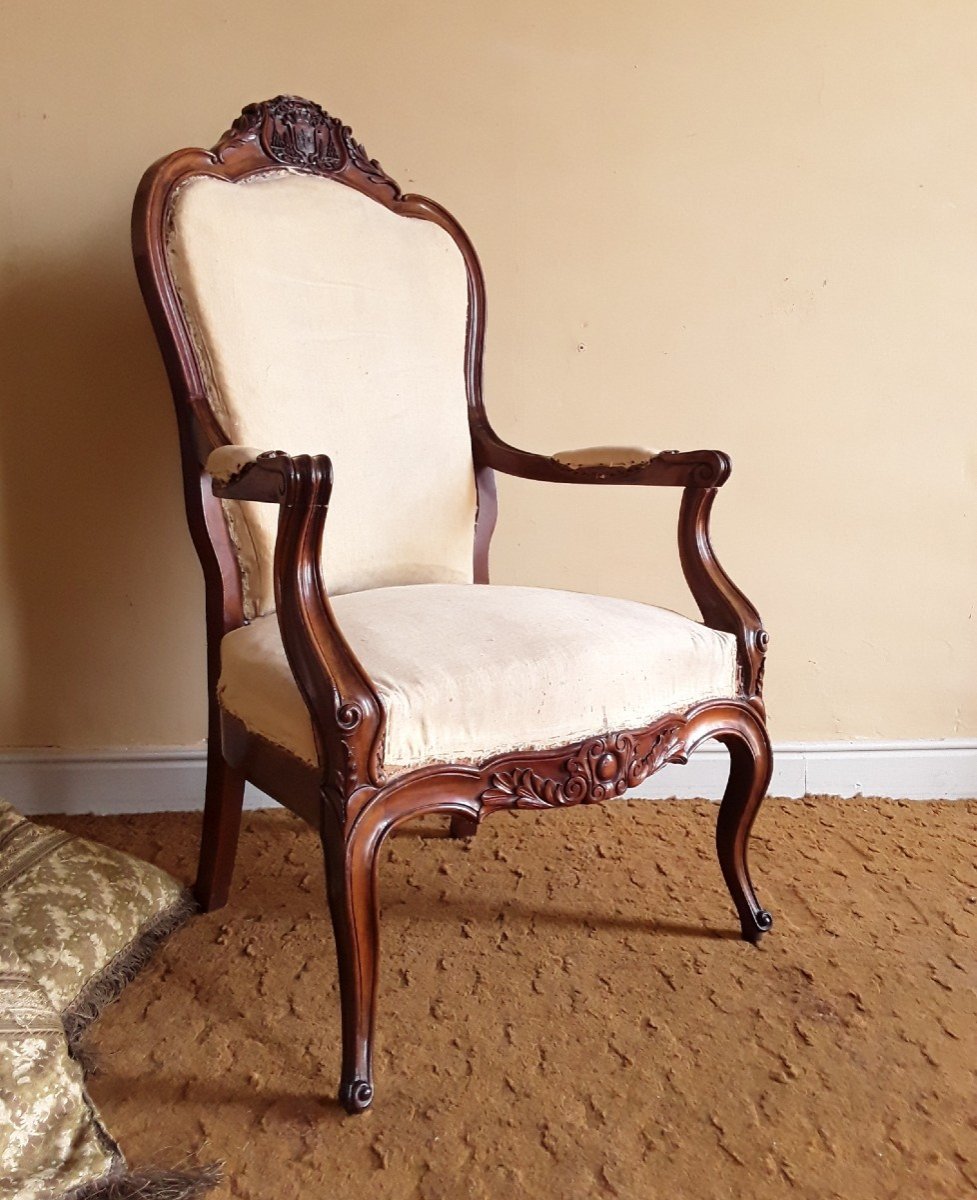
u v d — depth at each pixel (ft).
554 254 5.61
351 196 4.77
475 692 3.37
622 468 4.45
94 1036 3.78
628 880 5.08
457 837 5.54
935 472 5.98
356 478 4.57
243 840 5.49
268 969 4.25
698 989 4.14
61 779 5.77
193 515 4.19
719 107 5.55
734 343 5.77
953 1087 3.56
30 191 5.24
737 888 4.48
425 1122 3.36
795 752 6.23
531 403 5.75
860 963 4.34
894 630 6.16
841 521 6.00
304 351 4.42
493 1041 3.79
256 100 5.30
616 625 3.85
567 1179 3.12
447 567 4.91
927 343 5.84
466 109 5.42
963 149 5.67
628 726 3.70
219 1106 3.43
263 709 3.53
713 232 5.65
